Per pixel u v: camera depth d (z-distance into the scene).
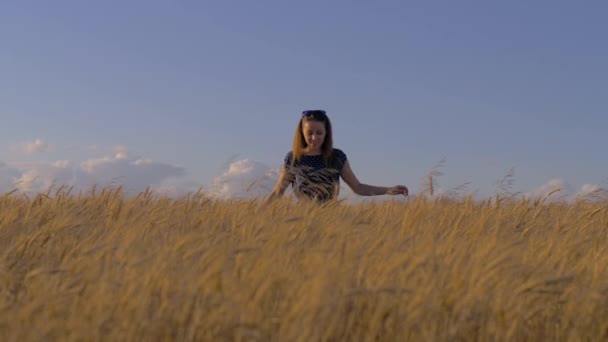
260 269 3.85
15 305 3.65
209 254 4.13
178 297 3.56
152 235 5.46
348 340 3.58
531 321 3.90
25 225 5.88
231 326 3.33
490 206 7.14
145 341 3.29
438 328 3.61
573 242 5.23
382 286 3.77
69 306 3.53
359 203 6.89
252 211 6.45
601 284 4.25
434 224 5.97
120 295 3.55
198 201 6.93
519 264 4.47
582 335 3.78
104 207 6.72
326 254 4.32
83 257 4.20
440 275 4.07
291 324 3.34
